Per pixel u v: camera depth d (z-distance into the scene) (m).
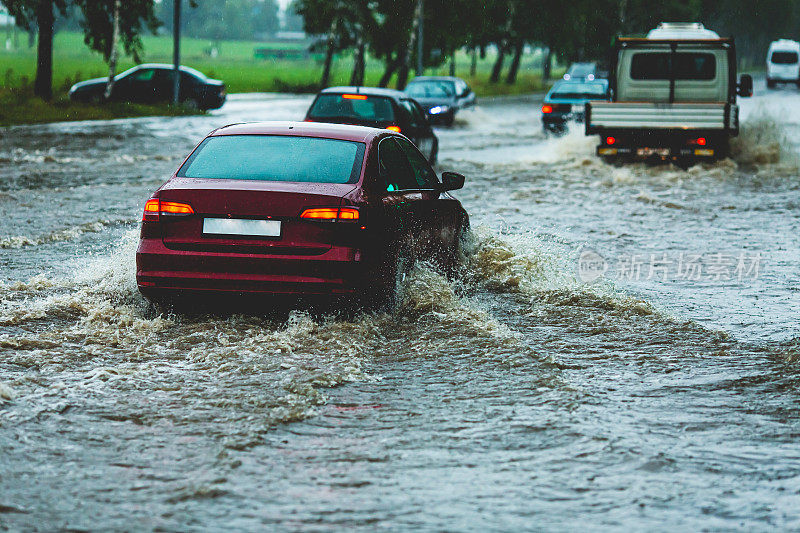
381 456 11.65
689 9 191.75
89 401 13.40
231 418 12.83
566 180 46.81
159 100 87.69
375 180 18.72
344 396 14.02
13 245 26.95
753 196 41.31
